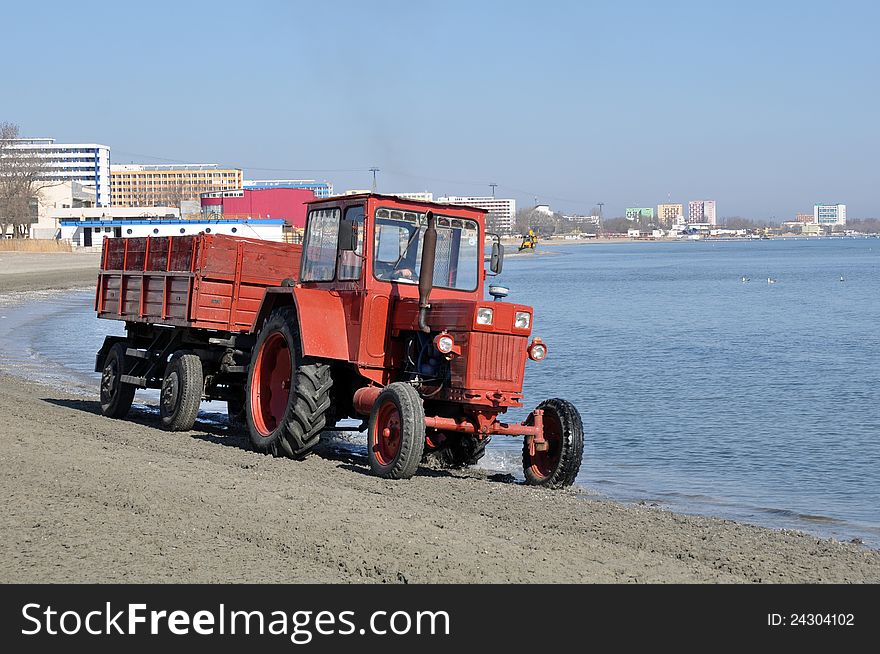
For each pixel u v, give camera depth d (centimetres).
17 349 2666
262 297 1332
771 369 2422
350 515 848
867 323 3809
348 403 1182
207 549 746
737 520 1016
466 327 1033
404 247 1131
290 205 9006
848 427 1617
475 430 1065
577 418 1092
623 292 6247
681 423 1661
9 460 1043
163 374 1472
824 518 1034
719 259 14350
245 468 1075
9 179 10481
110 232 9562
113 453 1111
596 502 990
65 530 786
